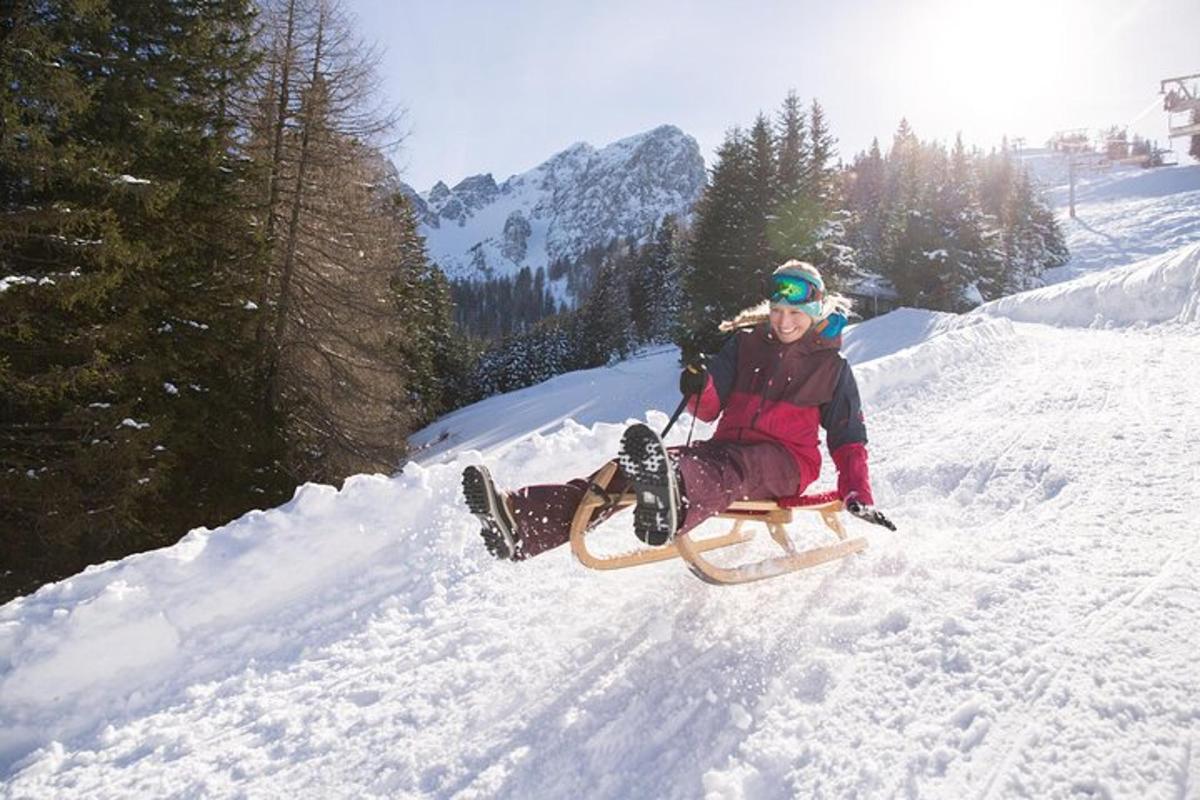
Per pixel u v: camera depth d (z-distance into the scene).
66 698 3.05
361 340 16.52
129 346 10.44
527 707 2.64
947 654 2.60
